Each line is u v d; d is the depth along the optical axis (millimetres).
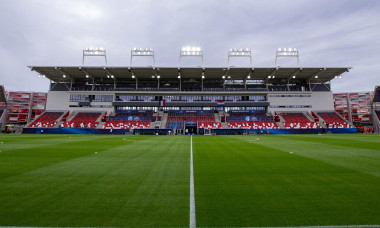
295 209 4484
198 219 4039
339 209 4469
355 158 11000
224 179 6895
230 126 47812
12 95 56938
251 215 4207
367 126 54750
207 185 6234
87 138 27266
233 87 55156
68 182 6574
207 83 55094
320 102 53469
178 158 11172
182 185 6246
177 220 4008
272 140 24047
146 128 43562
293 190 5730
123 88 53562
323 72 49812
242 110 53562
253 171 8039
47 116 49469
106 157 11500
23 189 5859
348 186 6070
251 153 13039
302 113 52656
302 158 11039
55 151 13898
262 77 54375
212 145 18266
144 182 6578
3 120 51188
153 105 51938
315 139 25109
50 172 7906
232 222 3916
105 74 51219
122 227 3758
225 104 52438
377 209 4461
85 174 7609
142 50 49312
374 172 7797
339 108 61281
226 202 4891
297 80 55750
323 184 6266
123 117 49469
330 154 12461
